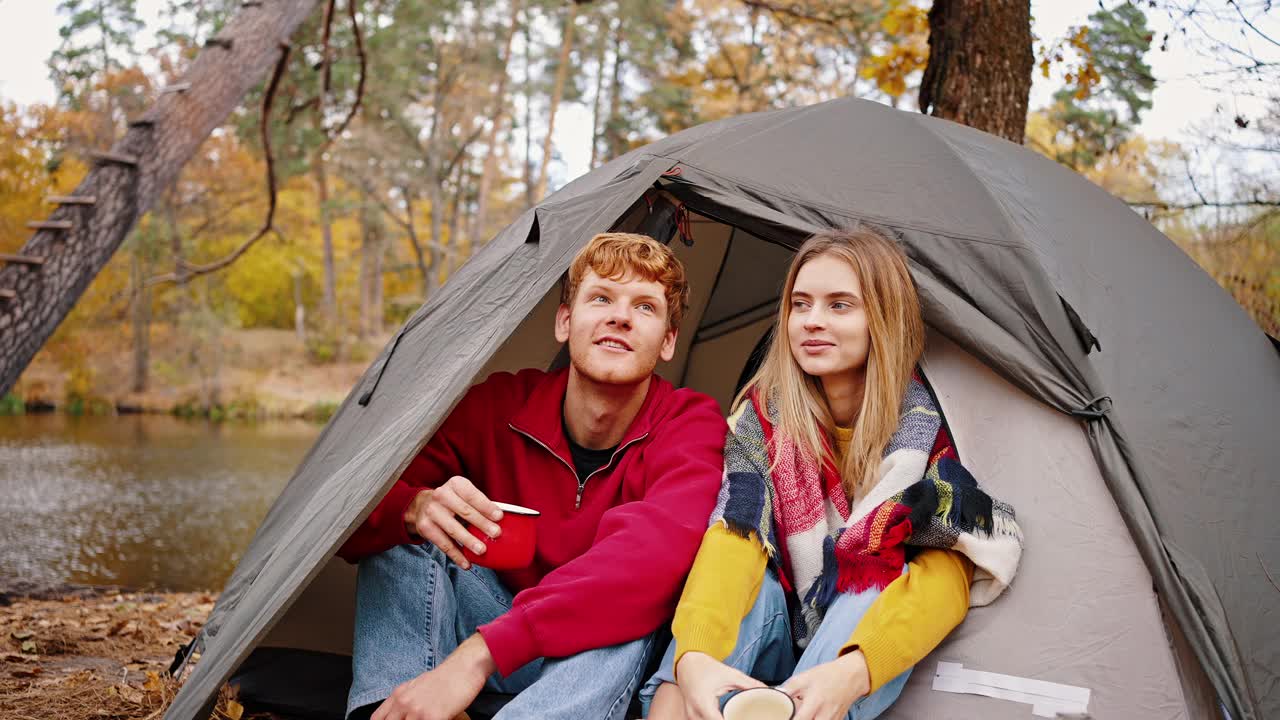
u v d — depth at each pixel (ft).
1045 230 8.30
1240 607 6.70
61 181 67.72
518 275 7.79
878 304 6.84
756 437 7.02
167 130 19.35
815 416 7.04
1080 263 8.21
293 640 9.62
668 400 7.50
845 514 6.82
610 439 7.46
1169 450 7.18
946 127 9.48
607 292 7.16
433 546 6.78
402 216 108.06
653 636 6.42
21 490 38.45
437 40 90.07
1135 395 7.38
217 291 94.94
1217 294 9.39
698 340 13.23
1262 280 15.78
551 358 10.18
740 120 9.39
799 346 6.97
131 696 8.82
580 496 7.34
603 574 6.11
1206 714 6.50
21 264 17.97
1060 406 7.02
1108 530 6.82
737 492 6.61
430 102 91.86
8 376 17.56
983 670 6.51
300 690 8.77
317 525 6.80
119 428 68.39
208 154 85.66
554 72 89.76
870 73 19.61
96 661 10.69
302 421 79.56
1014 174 8.92
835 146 8.55
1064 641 6.53
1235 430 7.67
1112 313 7.94
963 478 6.57
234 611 6.92
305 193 100.12
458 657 5.91
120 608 14.75
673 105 75.87
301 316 105.40
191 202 84.28
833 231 7.22
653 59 81.51
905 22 19.22
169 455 52.47
